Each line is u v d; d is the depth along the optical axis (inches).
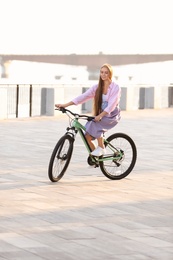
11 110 1013.8
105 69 445.1
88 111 1125.7
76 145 670.5
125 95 1198.9
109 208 363.9
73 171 499.8
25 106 1037.8
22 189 418.0
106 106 449.4
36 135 762.2
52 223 321.1
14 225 314.0
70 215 341.7
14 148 637.9
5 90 986.7
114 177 465.7
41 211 350.0
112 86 446.9
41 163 540.7
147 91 1254.9
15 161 550.0
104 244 281.9
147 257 262.4
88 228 312.2
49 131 813.2
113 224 323.0
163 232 308.3
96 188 430.0
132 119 1014.4
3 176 470.3
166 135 797.2
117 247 277.1
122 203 380.2
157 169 525.3
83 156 587.2
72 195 401.4
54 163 445.1
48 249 269.7
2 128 842.2
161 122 975.0
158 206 374.3
